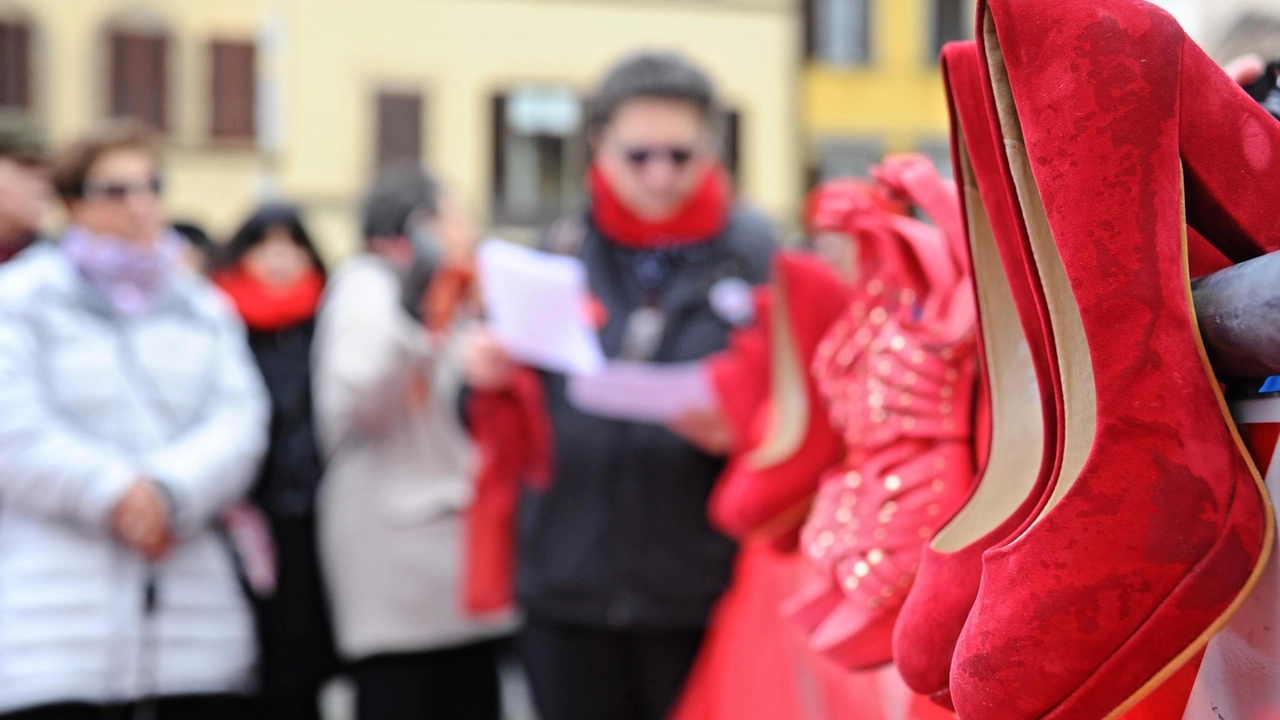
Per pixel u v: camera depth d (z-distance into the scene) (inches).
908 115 765.9
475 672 114.5
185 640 93.9
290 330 121.5
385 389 108.9
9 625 87.3
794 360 64.7
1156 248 27.3
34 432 89.1
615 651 90.6
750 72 765.9
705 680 87.0
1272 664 26.6
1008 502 36.7
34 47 709.3
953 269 44.0
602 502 89.4
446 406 112.9
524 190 764.0
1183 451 26.4
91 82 714.8
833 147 766.5
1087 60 27.7
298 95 738.2
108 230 97.7
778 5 766.5
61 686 87.1
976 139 34.1
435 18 753.0
